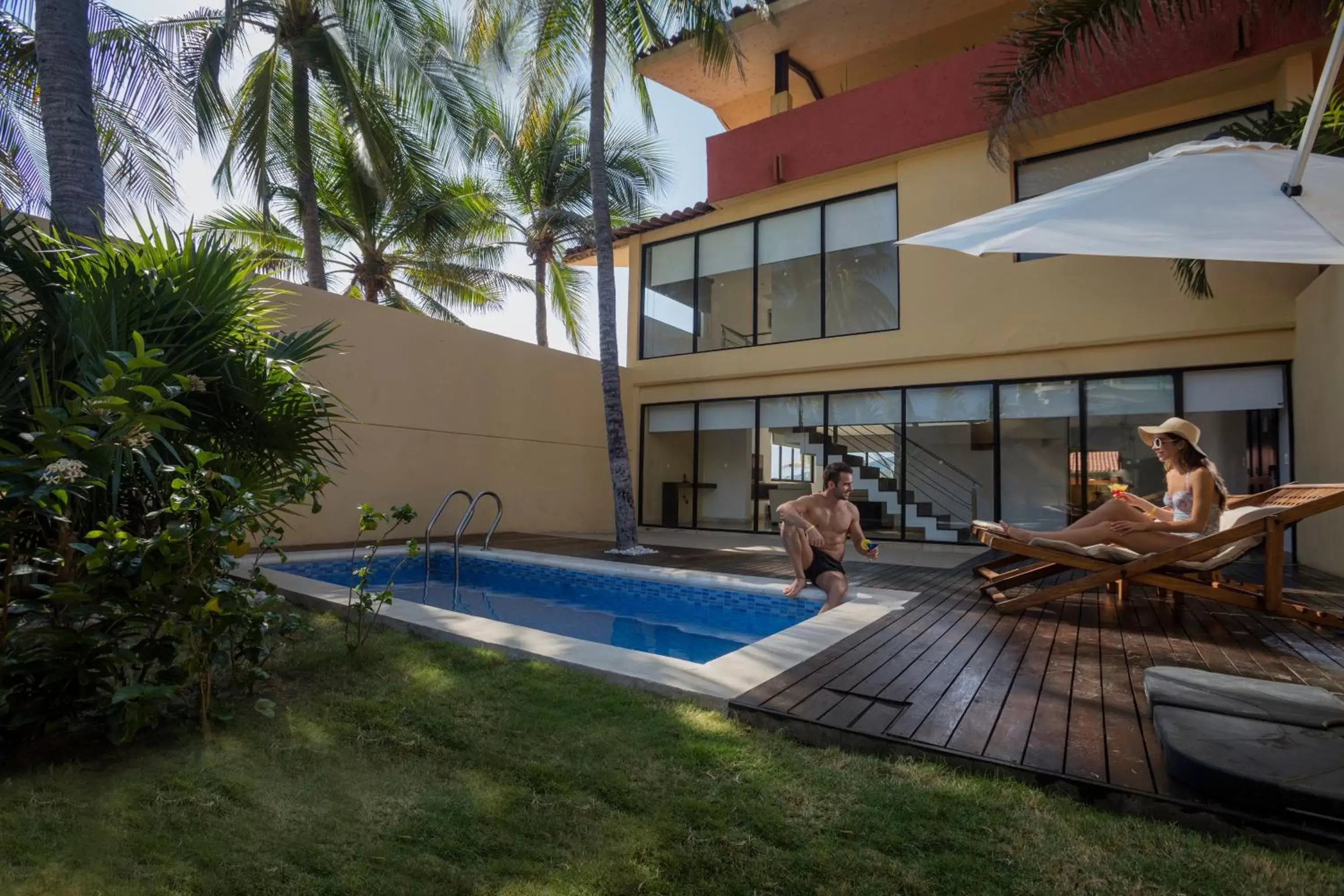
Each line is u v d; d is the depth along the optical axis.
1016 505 9.47
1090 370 8.98
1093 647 3.71
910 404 10.35
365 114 11.84
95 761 2.41
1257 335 8.03
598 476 13.00
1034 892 1.65
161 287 3.32
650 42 10.12
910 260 10.17
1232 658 3.49
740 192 11.66
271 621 3.03
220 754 2.47
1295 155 3.83
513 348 11.52
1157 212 3.53
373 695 3.04
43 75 5.77
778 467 11.51
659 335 13.08
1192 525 4.43
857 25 11.70
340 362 9.09
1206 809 1.89
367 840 1.93
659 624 6.03
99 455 2.49
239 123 11.42
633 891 1.70
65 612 2.50
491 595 7.23
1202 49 7.93
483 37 10.41
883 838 1.88
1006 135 7.82
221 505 2.88
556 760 2.38
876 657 3.49
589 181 17.33
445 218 15.70
